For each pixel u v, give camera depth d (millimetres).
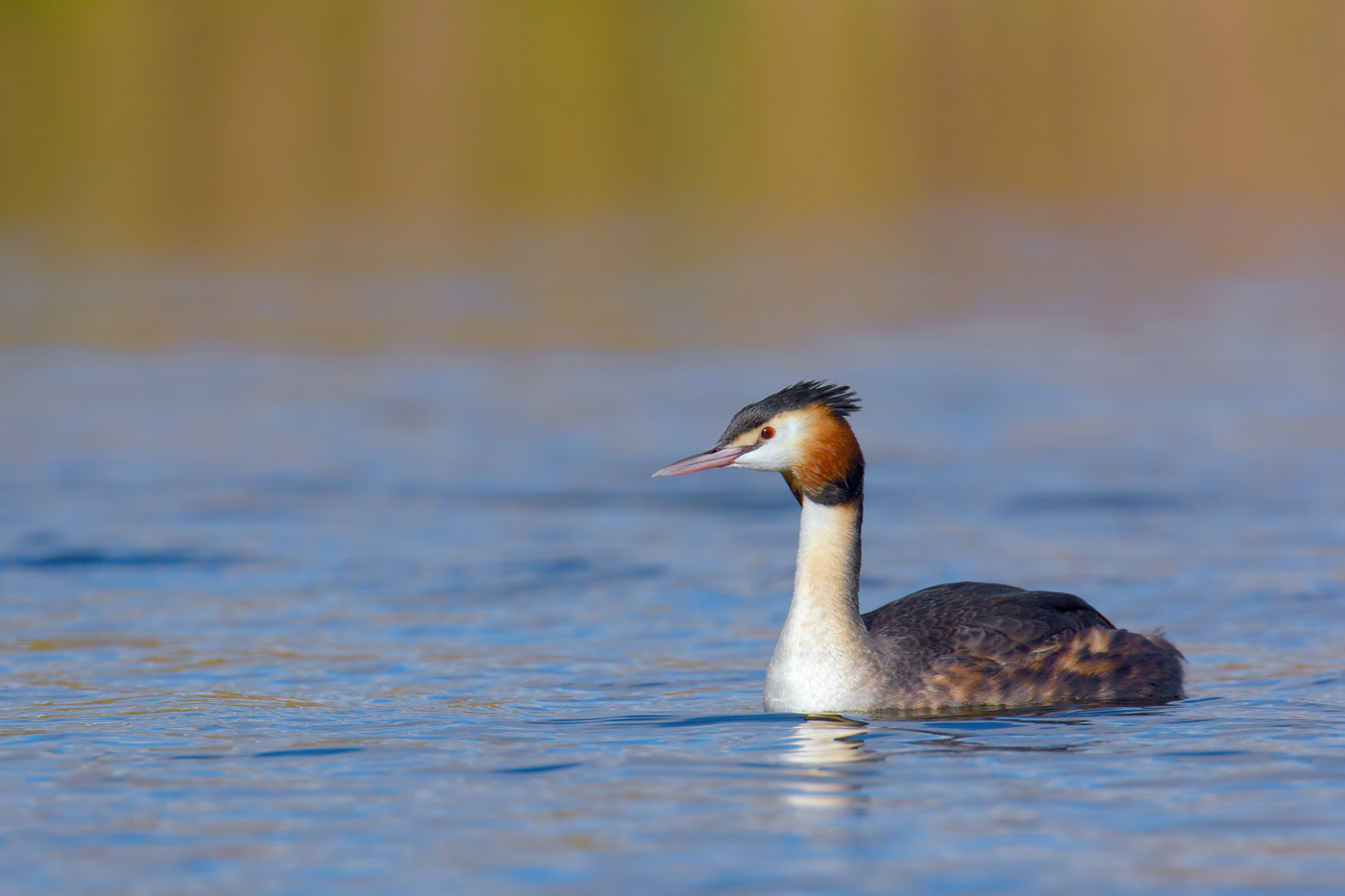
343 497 16766
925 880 6617
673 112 51938
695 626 12203
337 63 54031
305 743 8867
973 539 14859
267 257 36781
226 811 7613
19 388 22922
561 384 23094
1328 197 43156
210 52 54219
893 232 39969
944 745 8805
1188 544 14523
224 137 49500
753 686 10414
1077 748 8695
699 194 45625
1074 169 47375
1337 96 51969
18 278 33469
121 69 52812
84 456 18625
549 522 15812
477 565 14164
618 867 6797
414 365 24766
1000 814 7480
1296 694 9992
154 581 13586
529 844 7105
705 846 7062
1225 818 7379
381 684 10406
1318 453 18234
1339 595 12711
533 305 30266
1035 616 10281
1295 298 30156
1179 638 11656
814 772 8250
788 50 56062
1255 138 49406
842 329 27531
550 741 8914
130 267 35312
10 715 9539
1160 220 40812
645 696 10102
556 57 55156
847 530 9945
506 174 47406
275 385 23234
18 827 7395
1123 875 6652
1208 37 55906
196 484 17266
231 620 12305
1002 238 38750
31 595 13094
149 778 8172
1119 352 25109
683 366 24375
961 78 54375
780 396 10102
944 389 22469
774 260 35906
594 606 12836
